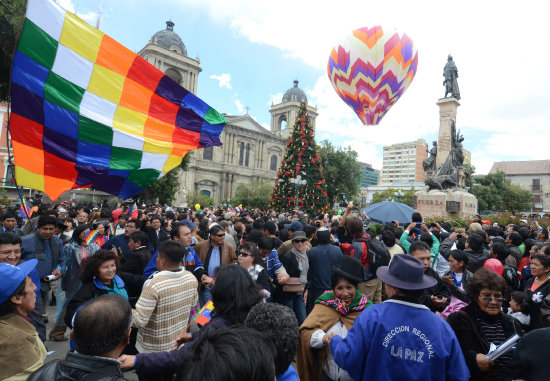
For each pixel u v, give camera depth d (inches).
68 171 165.9
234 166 2554.1
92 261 126.0
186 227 188.7
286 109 3056.1
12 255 142.3
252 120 2694.4
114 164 175.3
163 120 190.5
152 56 2151.8
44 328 155.4
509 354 96.2
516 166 2933.1
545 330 73.6
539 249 199.5
